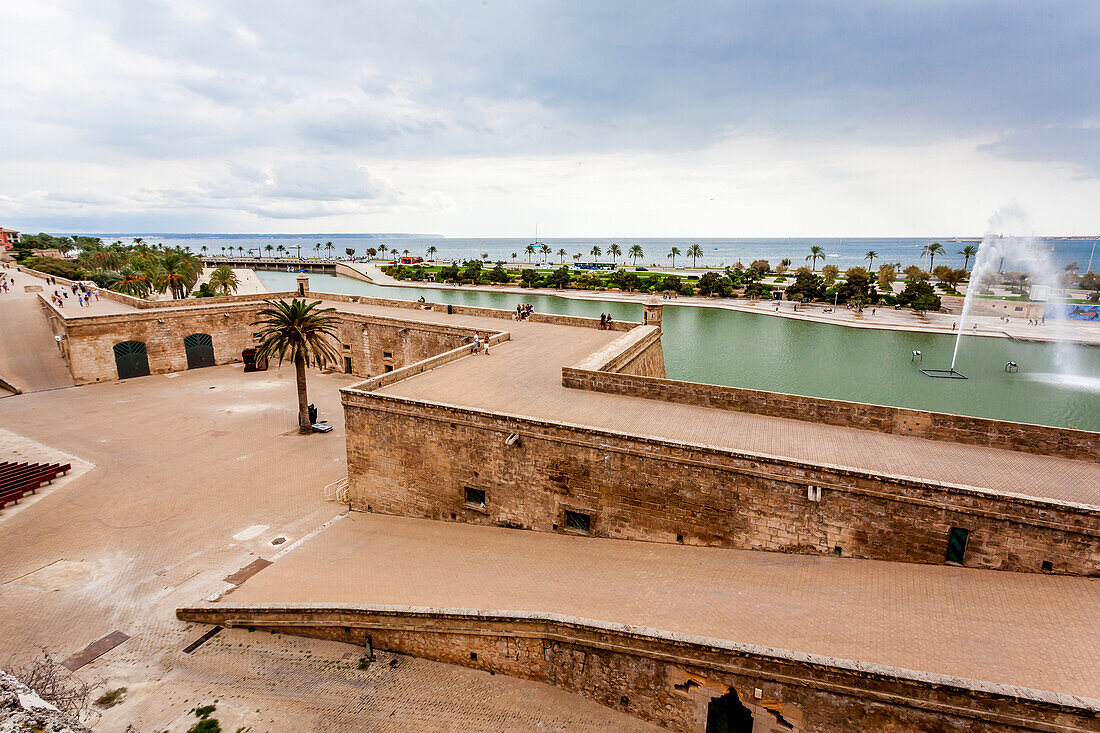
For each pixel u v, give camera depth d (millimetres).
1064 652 12375
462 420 22672
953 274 147500
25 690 7395
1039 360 77500
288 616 17984
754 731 13227
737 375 69500
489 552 20719
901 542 16547
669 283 151250
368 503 26203
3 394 43844
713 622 14781
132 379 49156
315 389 46719
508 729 14297
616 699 14703
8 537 24016
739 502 18328
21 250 137875
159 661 17078
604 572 18172
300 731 14320
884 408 21594
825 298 133250
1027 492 16703
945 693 11266
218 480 29703
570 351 35906
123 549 23281
